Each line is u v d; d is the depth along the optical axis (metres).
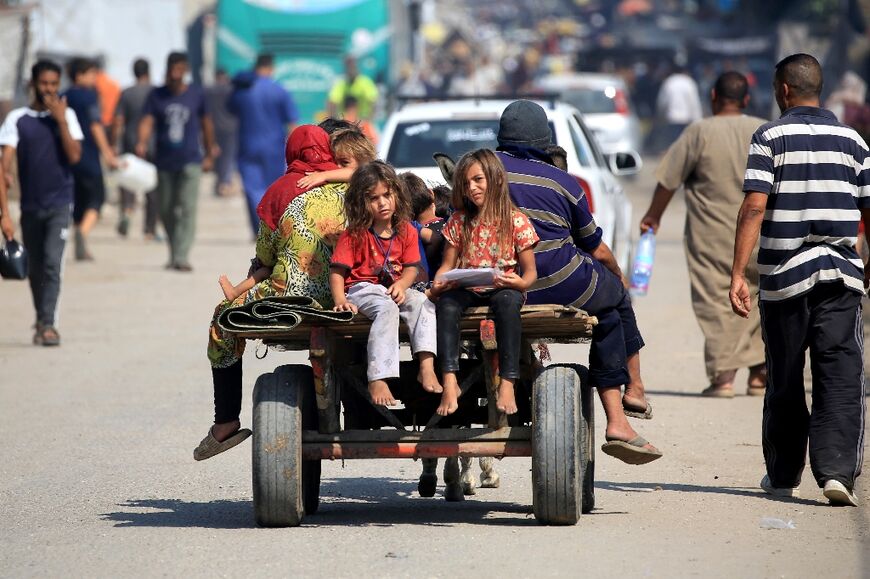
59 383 39.97
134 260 70.62
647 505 25.44
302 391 23.23
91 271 66.00
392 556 21.62
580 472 23.20
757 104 167.25
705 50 190.50
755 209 25.20
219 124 113.31
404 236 22.61
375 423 25.38
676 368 42.03
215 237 84.50
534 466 22.77
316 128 24.66
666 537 22.75
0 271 42.41
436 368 22.98
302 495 24.05
